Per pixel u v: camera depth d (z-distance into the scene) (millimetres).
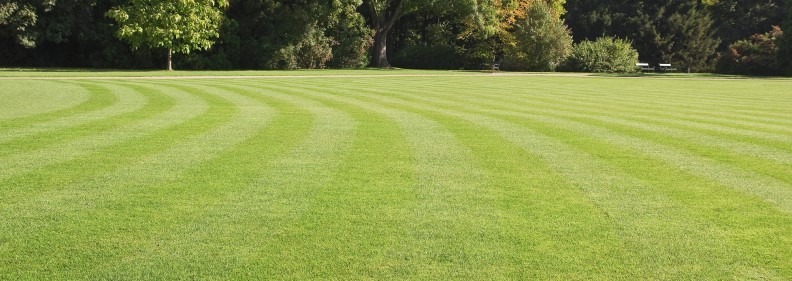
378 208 5699
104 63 43562
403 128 11164
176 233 4945
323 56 48125
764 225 5293
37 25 40719
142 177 6832
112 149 8539
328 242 4781
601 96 20906
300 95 18391
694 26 65438
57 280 4059
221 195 6090
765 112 15609
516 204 5898
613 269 4312
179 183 6570
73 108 13656
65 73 30344
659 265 4387
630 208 5789
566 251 4641
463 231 5074
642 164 7934
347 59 50156
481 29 51062
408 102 16828
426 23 60375
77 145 8820
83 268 4250
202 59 44406
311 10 46781
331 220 5320
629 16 66938
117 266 4289
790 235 5027
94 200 5863
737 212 5680
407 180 6852
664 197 6211
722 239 4930
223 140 9438
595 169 7574
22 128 10414
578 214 5578
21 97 16000
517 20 56281
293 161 7840
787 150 9195
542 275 4203
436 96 19344
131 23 36188
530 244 4785
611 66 54375
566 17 68250
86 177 6805
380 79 30656
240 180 6738
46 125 10844
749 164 8008
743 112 15523
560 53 53844
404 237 4910
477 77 36156
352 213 5527
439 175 7133
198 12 37344
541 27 53469
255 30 47812
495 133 10672
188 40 37906
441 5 49625
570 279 4145
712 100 19750
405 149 8859
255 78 29031
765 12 66438
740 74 54625
